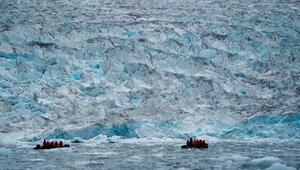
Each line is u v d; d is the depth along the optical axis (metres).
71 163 58.16
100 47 133.12
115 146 82.75
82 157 65.38
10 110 106.00
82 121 101.75
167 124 101.31
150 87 119.25
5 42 131.12
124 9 163.25
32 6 162.12
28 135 95.44
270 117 101.56
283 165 47.59
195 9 163.12
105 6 166.38
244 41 141.75
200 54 135.75
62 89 116.00
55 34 139.00
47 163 58.44
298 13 162.50
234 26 146.75
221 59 134.00
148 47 133.88
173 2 171.88
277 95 116.56
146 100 111.19
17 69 121.62
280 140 92.44
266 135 96.69
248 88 121.12
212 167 52.66
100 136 94.38
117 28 142.88
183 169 51.31
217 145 83.44
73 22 146.50
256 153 68.50
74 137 93.94
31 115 105.50
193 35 141.38
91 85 118.75
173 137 97.06
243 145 82.94
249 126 100.69
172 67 128.50
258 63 131.75
